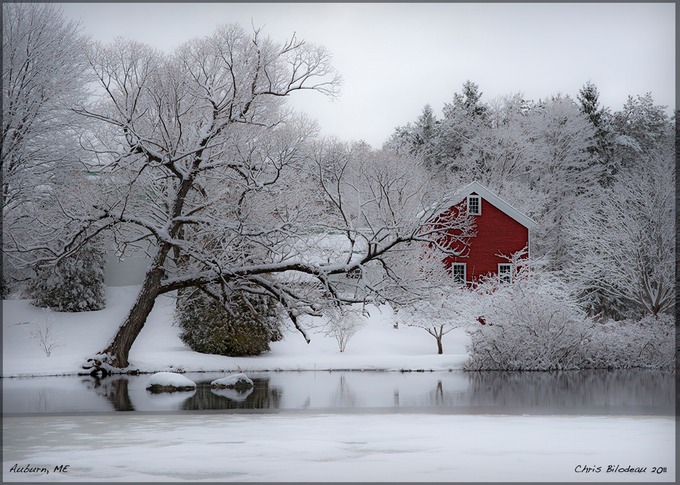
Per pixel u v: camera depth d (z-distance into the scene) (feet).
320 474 29.45
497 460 32.07
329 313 102.68
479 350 101.45
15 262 108.99
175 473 29.78
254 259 105.19
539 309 101.96
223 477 29.04
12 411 53.93
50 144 106.83
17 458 33.17
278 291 101.14
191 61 101.14
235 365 103.45
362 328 134.31
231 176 100.37
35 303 123.85
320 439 37.86
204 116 103.09
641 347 104.01
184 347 114.21
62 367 95.66
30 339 110.52
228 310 103.35
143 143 95.91
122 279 135.44
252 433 40.19
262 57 100.73
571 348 102.37
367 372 98.84
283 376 91.81
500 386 74.18
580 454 33.32
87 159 108.37
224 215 100.89
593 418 45.93
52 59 105.91
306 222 101.45
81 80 107.76
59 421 46.70
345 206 134.00
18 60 103.81
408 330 136.67
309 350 122.62
